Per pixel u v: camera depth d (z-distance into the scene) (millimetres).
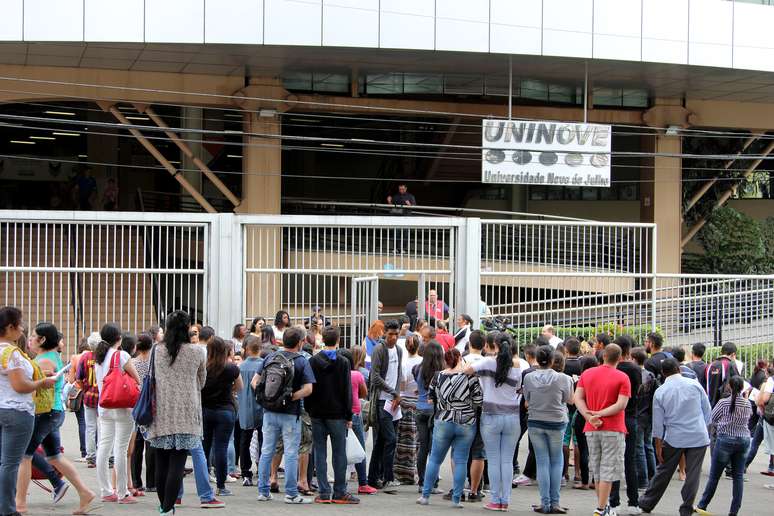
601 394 10195
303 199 34656
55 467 9742
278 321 13992
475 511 10492
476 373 10570
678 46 26250
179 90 27625
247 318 17359
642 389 11961
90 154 39969
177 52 24688
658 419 10523
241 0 23656
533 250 19125
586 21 25547
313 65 26734
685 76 28203
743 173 35125
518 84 29688
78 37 23125
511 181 24969
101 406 10125
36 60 25547
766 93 30969
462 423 10539
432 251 18344
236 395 11328
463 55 25375
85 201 35250
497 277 18875
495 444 10570
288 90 29125
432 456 10750
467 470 11445
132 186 40188
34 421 9008
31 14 22906
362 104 29812
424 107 30562
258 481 11086
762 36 26938
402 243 18219
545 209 38125
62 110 36031
